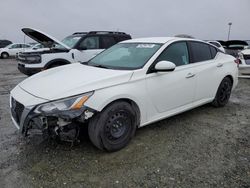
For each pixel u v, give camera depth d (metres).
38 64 7.80
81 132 3.72
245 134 4.23
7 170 3.10
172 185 2.85
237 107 5.74
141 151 3.58
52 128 3.16
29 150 3.57
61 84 3.40
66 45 8.51
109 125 3.41
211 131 4.32
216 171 3.12
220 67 5.26
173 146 3.75
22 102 3.24
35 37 8.36
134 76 3.70
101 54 4.83
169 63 3.84
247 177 3.01
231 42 15.04
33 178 2.95
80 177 2.98
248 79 9.42
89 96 3.23
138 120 3.83
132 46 4.59
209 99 5.16
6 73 12.24
